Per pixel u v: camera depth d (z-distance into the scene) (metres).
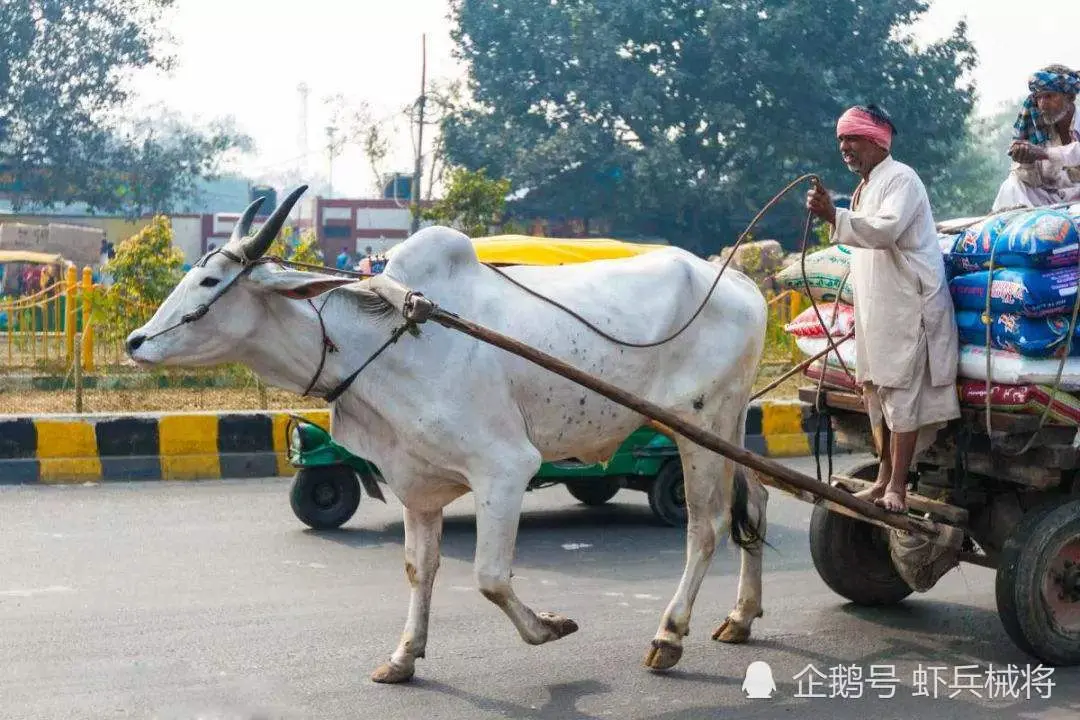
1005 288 5.37
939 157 39.75
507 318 5.39
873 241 5.40
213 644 5.94
